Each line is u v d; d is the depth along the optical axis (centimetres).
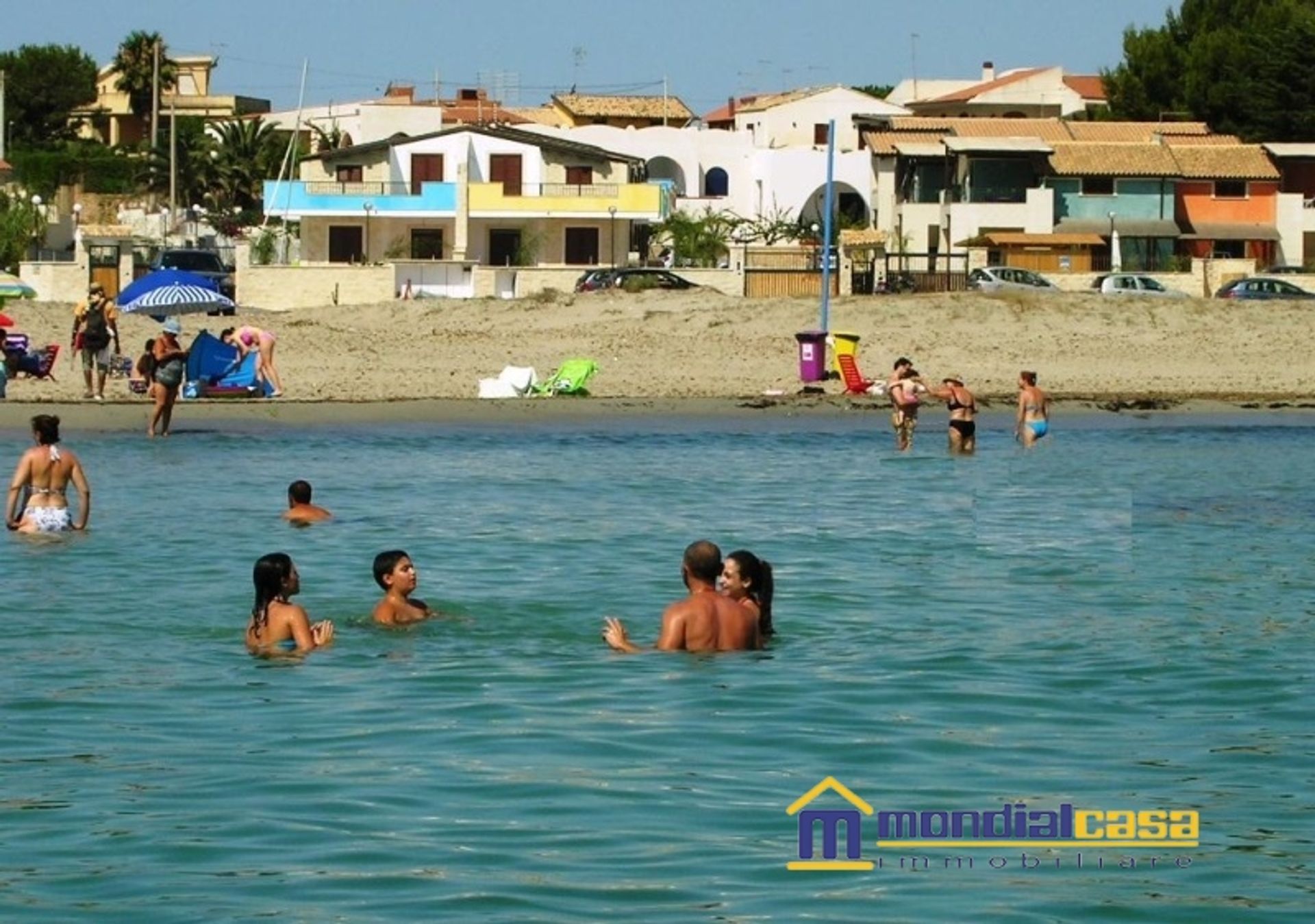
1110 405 9162
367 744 2672
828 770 2567
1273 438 8056
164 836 2233
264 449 6931
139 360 8481
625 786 2464
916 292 12825
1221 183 16950
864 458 7062
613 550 4653
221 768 2544
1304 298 12269
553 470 6500
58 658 3281
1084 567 4500
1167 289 13400
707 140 19612
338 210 15775
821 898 2042
